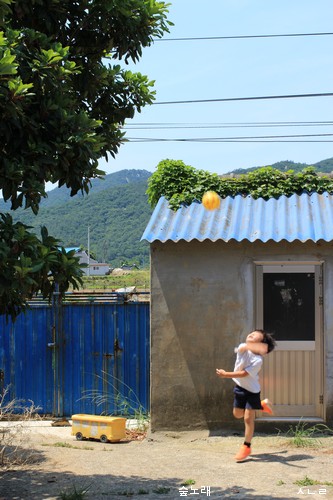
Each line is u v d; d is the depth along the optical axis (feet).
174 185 39.27
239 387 29.76
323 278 34.96
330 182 38.34
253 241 34.12
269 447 32.24
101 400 42.65
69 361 43.11
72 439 36.88
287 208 36.91
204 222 36.27
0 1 20.84
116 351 42.83
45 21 25.66
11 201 22.50
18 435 35.55
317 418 34.86
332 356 34.63
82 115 23.79
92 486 25.68
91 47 27.55
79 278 23.21
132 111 28.81
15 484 26.25
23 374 43.29
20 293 21.97
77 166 23.63
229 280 35.50
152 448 33.32
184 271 35.70
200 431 35.17
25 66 23.15
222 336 35.37
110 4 26.45
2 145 23.34
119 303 42.91
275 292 35.60
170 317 35.65
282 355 35.32
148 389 42.52
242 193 38.81
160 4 27.58
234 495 23.57
